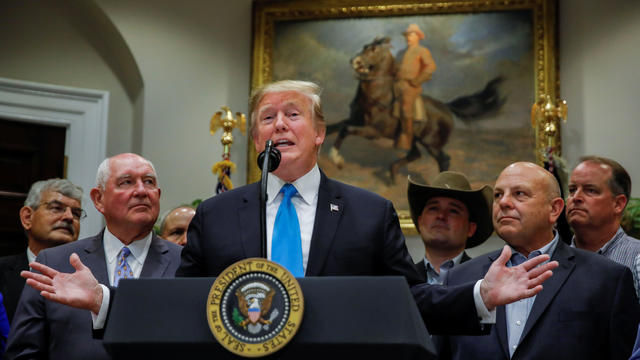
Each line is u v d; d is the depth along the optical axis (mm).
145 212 3301
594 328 2803
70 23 7012
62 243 4203
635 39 6578
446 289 2064
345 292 1470
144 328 1500
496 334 2930
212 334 1472
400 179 6805
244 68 7211
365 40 7078
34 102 6742
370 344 1425
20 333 2971
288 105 2322
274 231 2221
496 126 6770
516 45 6859
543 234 3104
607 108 6559
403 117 6895
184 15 7109
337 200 2287
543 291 2914
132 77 7016
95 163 6867
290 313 1433
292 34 7180
